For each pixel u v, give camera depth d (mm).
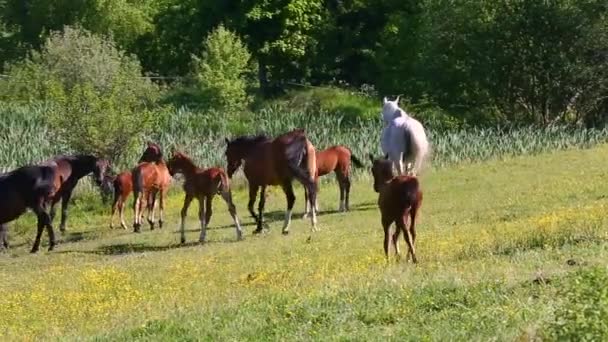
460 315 10656
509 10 48750
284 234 23266
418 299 11672
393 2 65625
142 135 36656
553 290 11031
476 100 51562
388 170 17406
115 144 32906
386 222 15945
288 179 23609
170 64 67688
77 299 16703
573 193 24172
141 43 68312
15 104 46219
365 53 65188
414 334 10133
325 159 26938
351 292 12656
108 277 18609
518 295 11117
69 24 68812
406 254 16875
